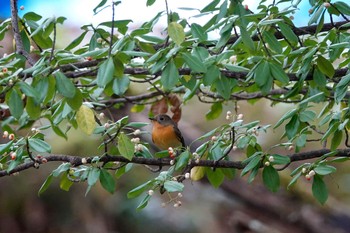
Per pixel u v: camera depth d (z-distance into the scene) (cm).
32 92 730
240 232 1609
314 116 859
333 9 848
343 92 810
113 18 779
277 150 1587
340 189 1641
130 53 754
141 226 1712
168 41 887
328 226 1488
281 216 1494
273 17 852
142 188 807
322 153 862
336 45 786
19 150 824
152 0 835
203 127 1605
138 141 859
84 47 917
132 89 1398
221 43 794
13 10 893
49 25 859
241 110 1645
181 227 1719
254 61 819
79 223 1669
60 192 1675
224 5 830
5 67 808
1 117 1081
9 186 1656
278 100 1052
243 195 1479
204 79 761
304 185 1507
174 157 872
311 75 873
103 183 835
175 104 1155
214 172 940
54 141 1523
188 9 845
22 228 1645
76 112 792
